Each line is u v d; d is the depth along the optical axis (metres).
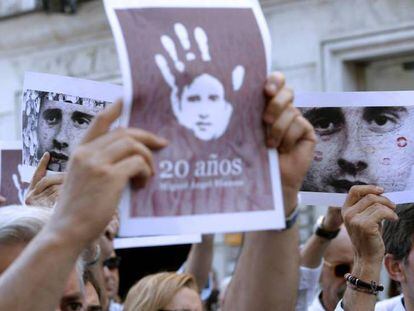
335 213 3.34
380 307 3.15
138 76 1.62
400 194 2.51
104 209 1.50
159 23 1.66
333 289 3.69
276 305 1.99
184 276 3.45
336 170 2.53
